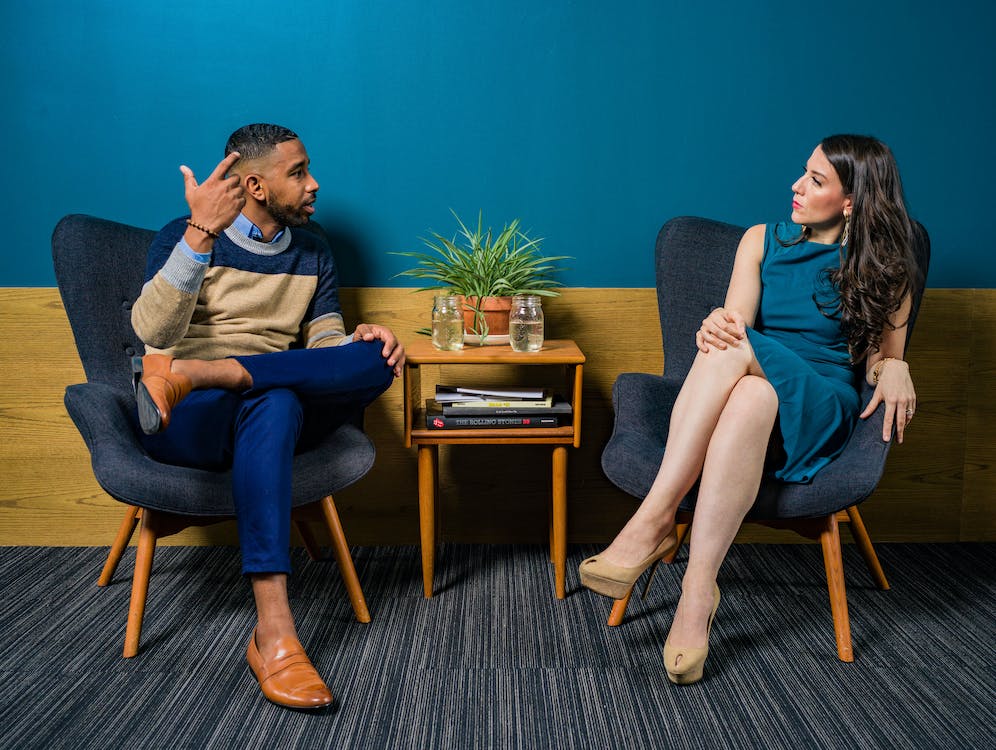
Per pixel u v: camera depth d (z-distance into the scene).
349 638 1.68
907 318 1.71
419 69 2.05
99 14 2.01
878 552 2.17
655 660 1.60
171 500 1.48
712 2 2.04
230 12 2.02
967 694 1.48
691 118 2.08
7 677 1.53
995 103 2.08
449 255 2.01
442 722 1.39
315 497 1.59
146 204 2.07
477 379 2.16
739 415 1.48
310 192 1.78
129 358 1.81
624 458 1.62
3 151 2.04
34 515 2.17
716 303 1.93
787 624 1.76
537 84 2.07
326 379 1.61
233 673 1.55
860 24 2.05
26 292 2.08
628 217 2.12
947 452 2.20
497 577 2.00
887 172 1.66
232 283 1.75
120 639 1.67
